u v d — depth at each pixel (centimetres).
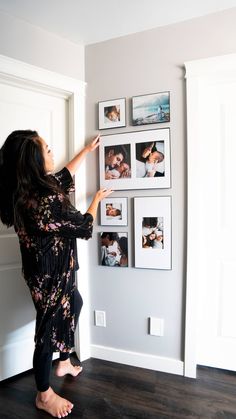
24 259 141
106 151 181
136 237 176
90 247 190
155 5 150
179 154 166
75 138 183
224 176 170
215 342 177
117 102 177
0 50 152
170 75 166
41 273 136
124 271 183
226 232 171
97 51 182
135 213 176
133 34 173
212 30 157
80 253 186
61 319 141
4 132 166
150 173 172
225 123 168
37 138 137
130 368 181
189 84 160
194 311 166
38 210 129
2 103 165
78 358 190
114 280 185
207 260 176
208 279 176
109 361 188
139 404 148
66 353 166
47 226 130
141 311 180
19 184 129
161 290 175
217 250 174
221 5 150
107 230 185
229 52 154
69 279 144
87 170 188
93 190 187
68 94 182
